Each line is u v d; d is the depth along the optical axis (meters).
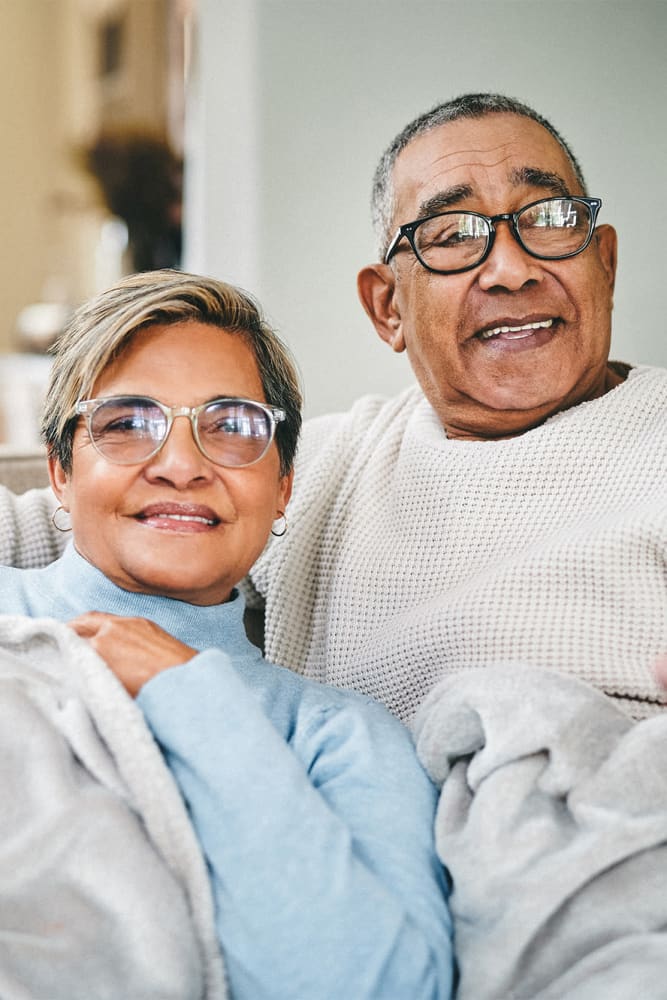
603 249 1.39
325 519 1.45
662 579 1.17
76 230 4.20
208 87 2.34
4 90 3.95
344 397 2.26
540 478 1.26
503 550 1.26
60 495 1.16
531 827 0.87
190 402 1.06
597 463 1.25
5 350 4.04
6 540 1.35
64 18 3.88
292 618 1.42
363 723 1.03
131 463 1.04
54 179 4.09
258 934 0.81
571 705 0.92
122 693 0.89
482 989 0.82
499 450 1.29
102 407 1.05
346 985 0.80
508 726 0.91
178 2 3.61
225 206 2.35
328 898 0.81
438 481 1.32
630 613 1.15
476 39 2.07
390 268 1.43
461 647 1.19
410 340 1.42
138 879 0.80
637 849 0.83
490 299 1.31
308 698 1.08
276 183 2.25
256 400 1.12
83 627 0.99
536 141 1.33
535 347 1.32
